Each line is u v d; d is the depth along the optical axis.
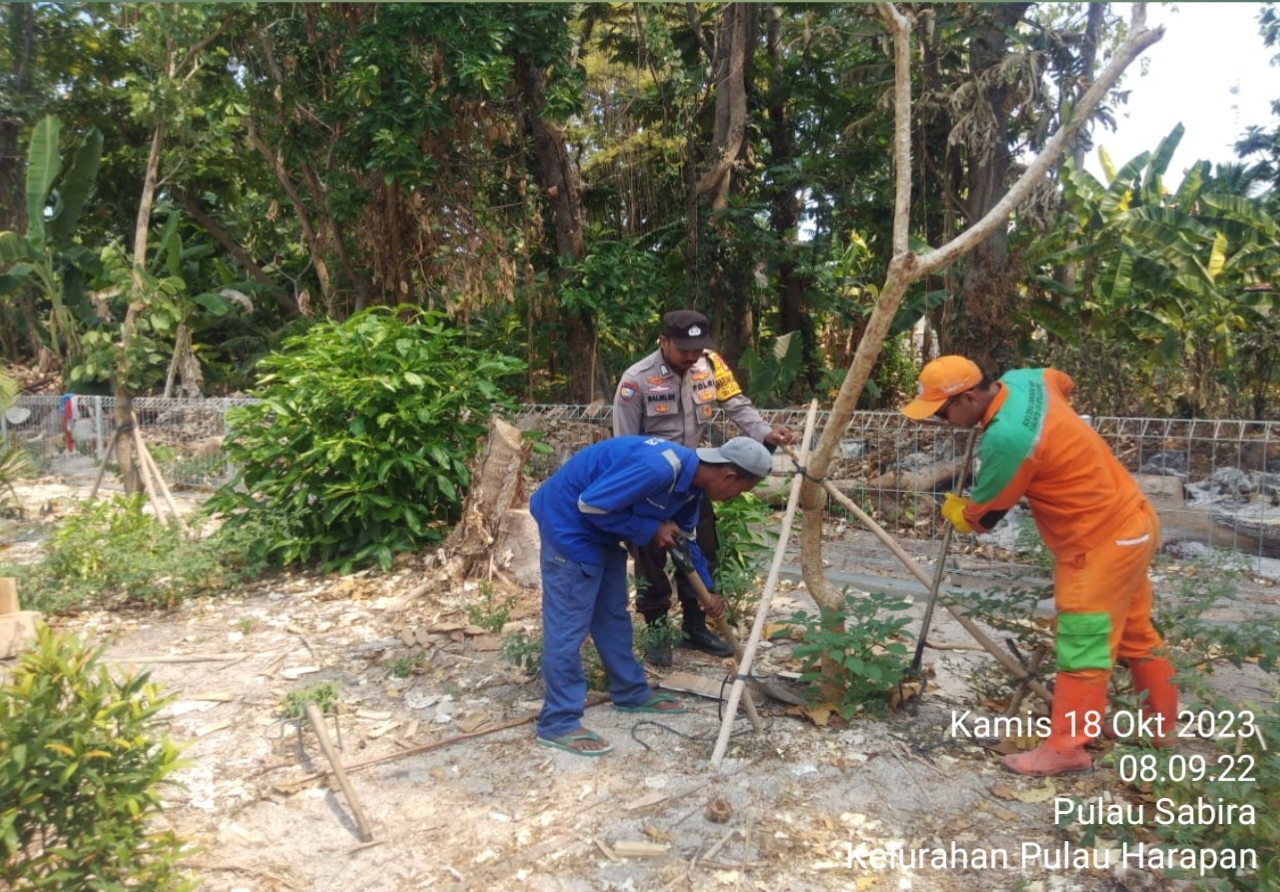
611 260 11.89
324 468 7.02
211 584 6.67
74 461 13.10
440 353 7.70
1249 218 11.16
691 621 5.11
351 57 10.20
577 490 3.97
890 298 3.62
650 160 15.16
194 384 17.34
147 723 3.20
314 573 6.97
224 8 9.95
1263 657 3.85
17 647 5.16
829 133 15.80
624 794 3.63
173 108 9.62
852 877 3.10
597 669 4.75
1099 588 3.54
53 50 17.73
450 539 6.55
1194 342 11.18
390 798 3.68
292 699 4.45
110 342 8.73
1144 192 11.25
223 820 3.54
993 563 6.54
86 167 15.66
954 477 7.31
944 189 12.62
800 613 4.32
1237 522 6.70
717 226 13.77
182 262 18.20
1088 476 3.54
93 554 6.53
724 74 14.08
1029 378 3.78
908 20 3.45
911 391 15.24
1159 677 3.78
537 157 12.33
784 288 15.27
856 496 7.54
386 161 10.17
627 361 15.70
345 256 13.17
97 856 2.61
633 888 3.06
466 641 5.39
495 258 11.49
